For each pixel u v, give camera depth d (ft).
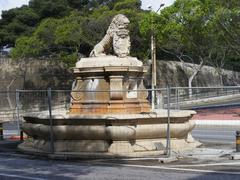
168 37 173.58
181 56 207.00
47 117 47.93
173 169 37.58
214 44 171.22
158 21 167.94
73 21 174.19
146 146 47.21
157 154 46.47
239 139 46.70
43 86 183.42
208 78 221.87
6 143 61.82
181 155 45.91
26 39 177.06
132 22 175.22
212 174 34.68
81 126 46.60
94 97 53.11
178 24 165.27
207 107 83.46
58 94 87.25
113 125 45.93
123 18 54.65
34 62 184.75
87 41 171.12
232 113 86.53
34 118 50.88
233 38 139.23
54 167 39.70
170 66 208.13
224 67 242.78
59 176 34.68
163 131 48.34
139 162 42.27
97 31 171.94
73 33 168.35
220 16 131.44
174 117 49.03
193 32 165.48
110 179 33.06
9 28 217.15
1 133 69.05
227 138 67.51
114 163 41.75
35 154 48.62
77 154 45.68
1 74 179.32
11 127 99.50
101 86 53.06
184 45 184.24
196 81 214.90
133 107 52.95
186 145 51.65
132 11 176.76
